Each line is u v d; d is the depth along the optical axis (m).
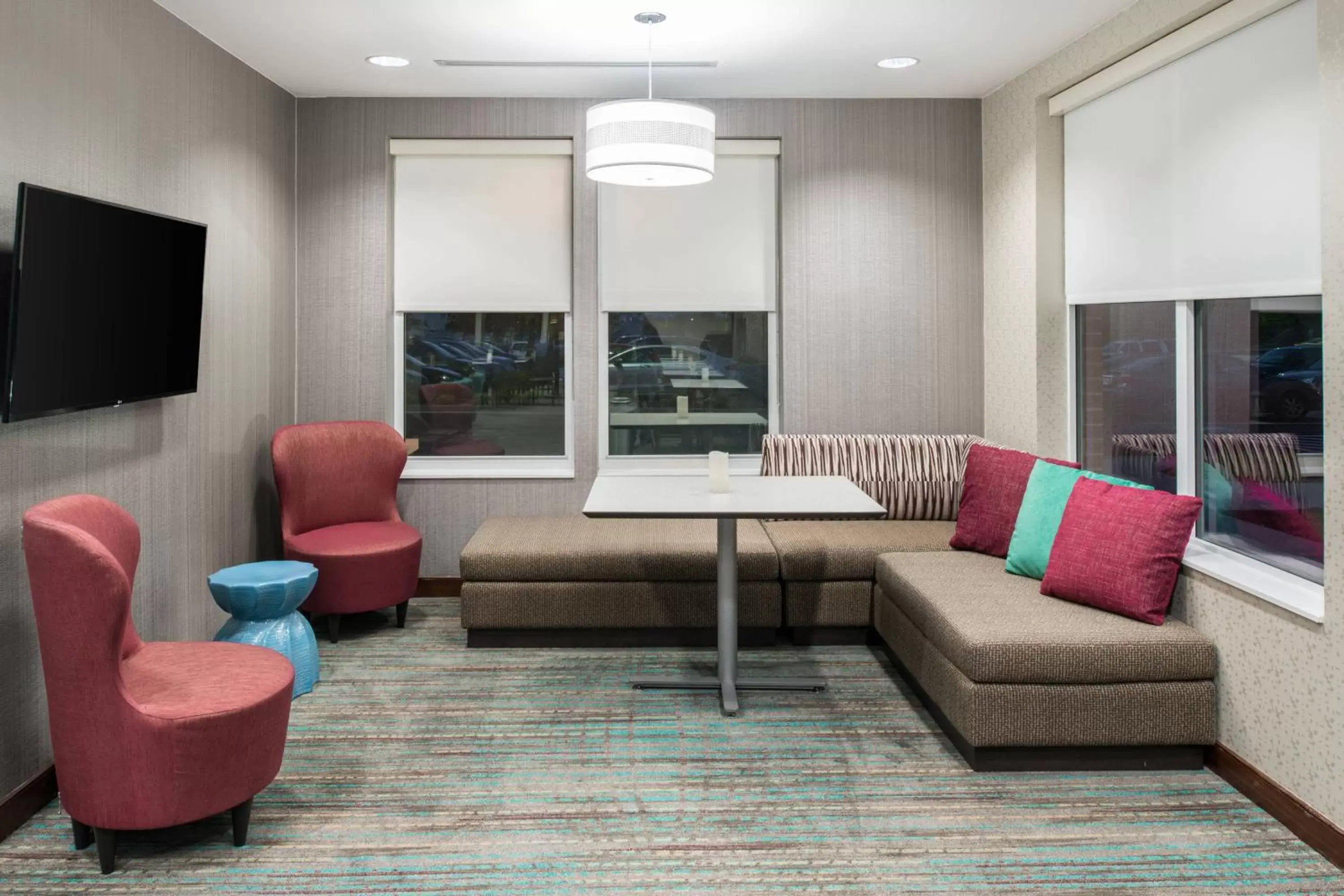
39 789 3.07
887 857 2.74
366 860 2.73
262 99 4.96
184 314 3.90
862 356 5.54
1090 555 3.57
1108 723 3.26
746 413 5.73
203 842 2.84
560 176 5.58
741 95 5.38
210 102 4.36
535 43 4.46
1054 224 4.85
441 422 5.72
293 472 4.88
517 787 3.19
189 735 2.63
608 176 4.21
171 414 4.01
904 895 2.55
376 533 5.00
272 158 5.10
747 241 5.61
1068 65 4.50
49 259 2.96
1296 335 3.25
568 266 5.62
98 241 3.26
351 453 5.16
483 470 5.67
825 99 5.47
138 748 2.61
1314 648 2.79
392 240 5.55
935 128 5.50
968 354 5.57
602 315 5.67
